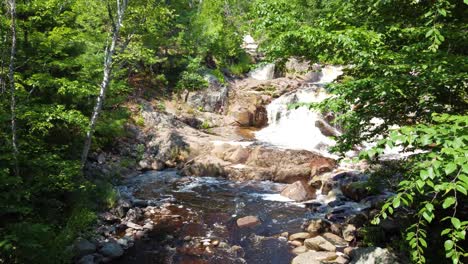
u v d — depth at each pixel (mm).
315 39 5355
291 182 15664
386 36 5734
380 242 8586
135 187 14797
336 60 6137
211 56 32875
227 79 30734
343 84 5699
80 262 8070
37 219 8781
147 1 12992
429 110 5430
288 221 11258
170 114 22375
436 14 4531
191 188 14836
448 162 2705
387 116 6430
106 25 14586
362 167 15336
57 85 10586
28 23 10055
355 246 9062
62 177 8820
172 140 18984
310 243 9188
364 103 5941
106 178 14758
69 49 12703
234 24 34719
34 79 9734
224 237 10086
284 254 9031
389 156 16250
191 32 28875
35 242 6289
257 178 15992
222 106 25531
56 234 8531
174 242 9703
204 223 11109
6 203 7164
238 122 24188
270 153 16812
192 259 8773
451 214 7387
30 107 9000
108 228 10156
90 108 13352
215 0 34750
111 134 16531
